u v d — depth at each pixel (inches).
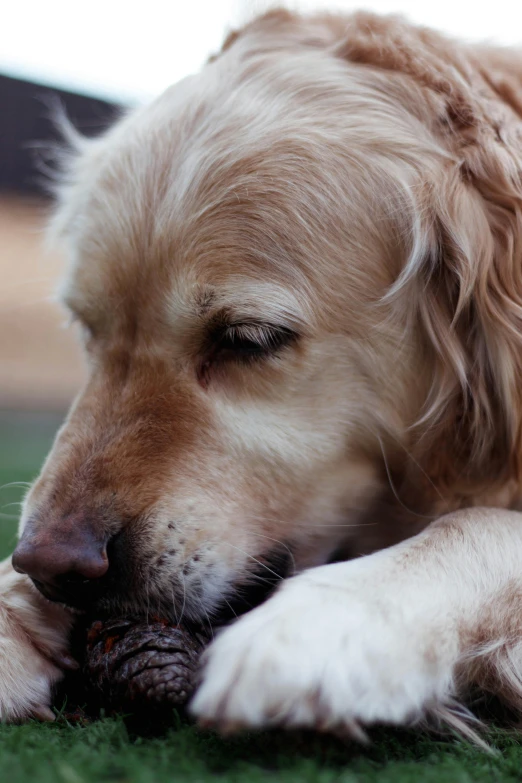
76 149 45.0
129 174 38.7
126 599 36.2
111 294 38.2
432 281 38.4
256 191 37.7
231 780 31.4
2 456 90.3
